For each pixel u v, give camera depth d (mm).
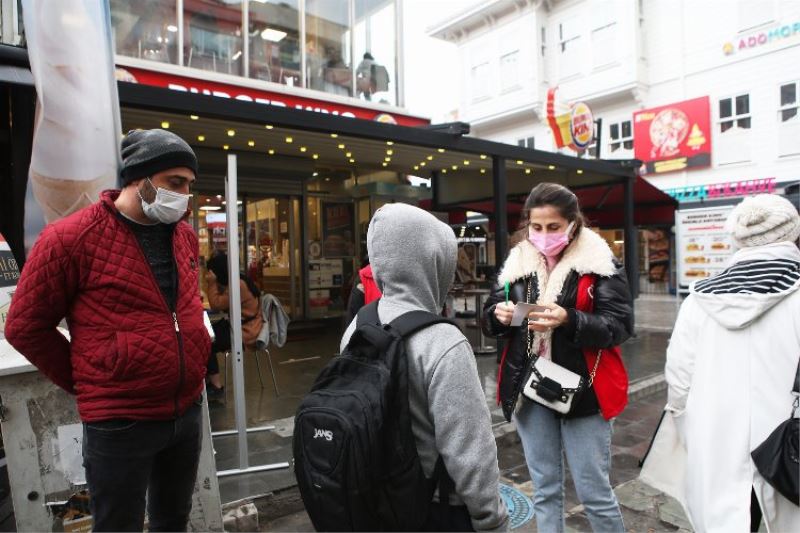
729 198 15094
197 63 7961
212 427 4469
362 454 1213
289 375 6359
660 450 2240
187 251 1966
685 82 15922
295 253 9914
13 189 3459
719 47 15211
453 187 10328
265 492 3238
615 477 3701
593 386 2180
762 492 1781
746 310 1813
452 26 20734
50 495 2191
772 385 1788
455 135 6055
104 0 2715
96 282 1660
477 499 1271
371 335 1323
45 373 1732
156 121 5488
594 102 17906
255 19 8500
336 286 10461
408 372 1295
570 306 2232
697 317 2023
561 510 2322
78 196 2623
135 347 1661
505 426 4395
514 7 19031
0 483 2637
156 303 1741
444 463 1302
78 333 1678
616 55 16922
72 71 2592
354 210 10727
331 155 7969
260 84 8305
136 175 1727
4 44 3012
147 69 7285
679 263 9875
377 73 9961
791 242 1899
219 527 2494
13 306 1641
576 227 2320
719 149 15359
